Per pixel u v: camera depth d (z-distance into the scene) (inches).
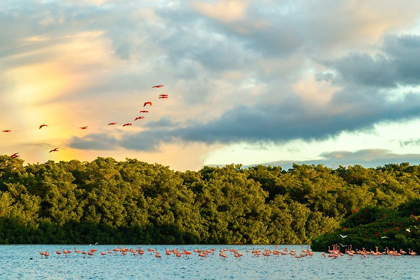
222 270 2225.6
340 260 2541.8
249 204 5017.2
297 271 2146.9
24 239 3966.5
